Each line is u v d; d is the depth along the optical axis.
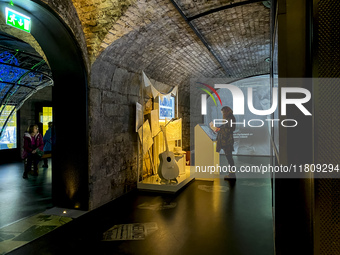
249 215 3.93
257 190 5.39
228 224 3.58
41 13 3.32
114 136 4.80
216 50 7.60
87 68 4.03
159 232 3.33
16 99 8.63
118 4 3.86
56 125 4.24
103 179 4.46
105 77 4.49
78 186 4.13
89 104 4.08
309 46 1.29
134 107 5.53
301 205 1.34
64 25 3.52
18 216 3.88
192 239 3.13
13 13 3.08
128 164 5.30
